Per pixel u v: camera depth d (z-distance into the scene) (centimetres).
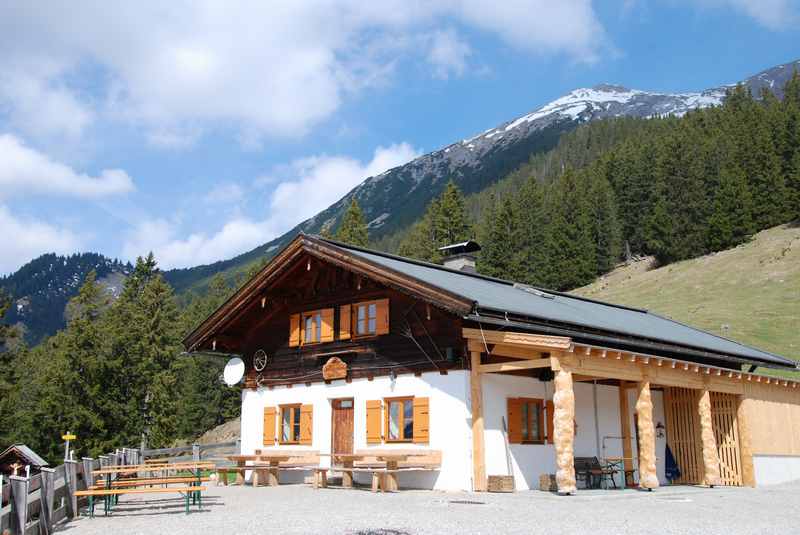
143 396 4519
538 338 1502
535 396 1798
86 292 4525
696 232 7625
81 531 1024
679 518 1128
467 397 1656
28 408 4478
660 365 1733
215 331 2225
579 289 7831
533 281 7988
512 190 16325
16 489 904
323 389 2016
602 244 8488
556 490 1609
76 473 1255
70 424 3869
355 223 6975
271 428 2136
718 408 2148
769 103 11912
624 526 1023
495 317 1586
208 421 6606
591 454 1900
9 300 4059
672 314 5553
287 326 2175
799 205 7344
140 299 5225
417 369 1777
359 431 1886
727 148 8625
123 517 1188
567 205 8962
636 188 8919
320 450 1984
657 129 13950
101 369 4031
